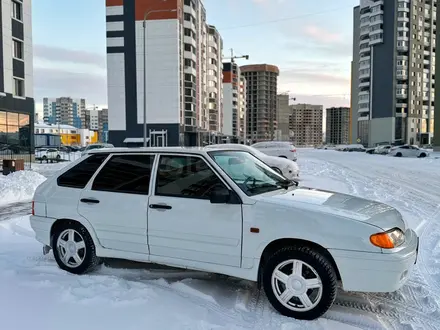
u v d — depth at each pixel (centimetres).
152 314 338
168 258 398
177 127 5103
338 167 2223
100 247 434
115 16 5100
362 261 320
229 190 372
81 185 453
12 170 1742
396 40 8931
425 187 1266
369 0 9238
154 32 5050
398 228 347
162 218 395
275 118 13012
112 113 5188
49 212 462
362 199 411
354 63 10712
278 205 353
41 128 9925
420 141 9294
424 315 348
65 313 341
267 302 374
